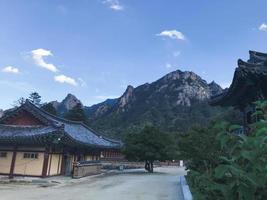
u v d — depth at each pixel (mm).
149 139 48938
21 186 25203
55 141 31297
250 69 8367
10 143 32219
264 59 10570
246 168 2664
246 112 11445
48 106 87188
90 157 48594
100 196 20438
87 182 30734
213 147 8086
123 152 50781
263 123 2852
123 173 47094
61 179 31766
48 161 32531
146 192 23219
